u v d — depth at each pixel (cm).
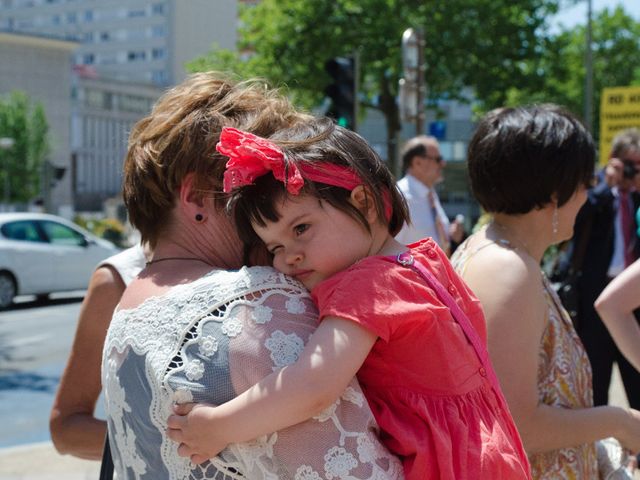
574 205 193
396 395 130
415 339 127
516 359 172
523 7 2181
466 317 136
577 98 3309
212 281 130
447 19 2106
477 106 2484
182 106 150
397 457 127
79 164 7244
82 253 1312
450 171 1800
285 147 131
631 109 1145
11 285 1218
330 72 830
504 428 138
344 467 117
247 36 2345
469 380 133
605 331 436
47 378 775
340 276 126
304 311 127
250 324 123
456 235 761
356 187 132
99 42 8738
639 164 452
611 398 568
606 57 3478
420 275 132
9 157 4797
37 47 6625
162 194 147
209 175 145
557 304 193
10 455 512
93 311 194
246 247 147
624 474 198
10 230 1236
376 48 2111
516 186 188
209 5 8512
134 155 151
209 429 118
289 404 116
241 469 121
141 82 7812
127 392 130
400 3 2150
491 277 178
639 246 443
